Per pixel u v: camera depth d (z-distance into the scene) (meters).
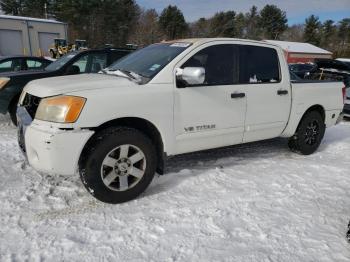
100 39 51.97
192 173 4.37
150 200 3.63
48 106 3.24
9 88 6.24
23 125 3.49
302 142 5.31
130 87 3.51
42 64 9.80
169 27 63.75
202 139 4.08
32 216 3.23
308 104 5.18
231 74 4.27
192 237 2.99
